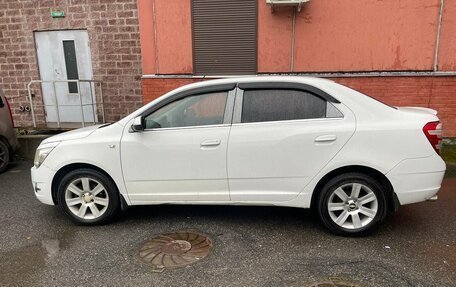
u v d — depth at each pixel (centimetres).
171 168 390
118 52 858
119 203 416
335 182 370
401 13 689
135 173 396
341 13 708
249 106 382
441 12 676
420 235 379
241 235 388
